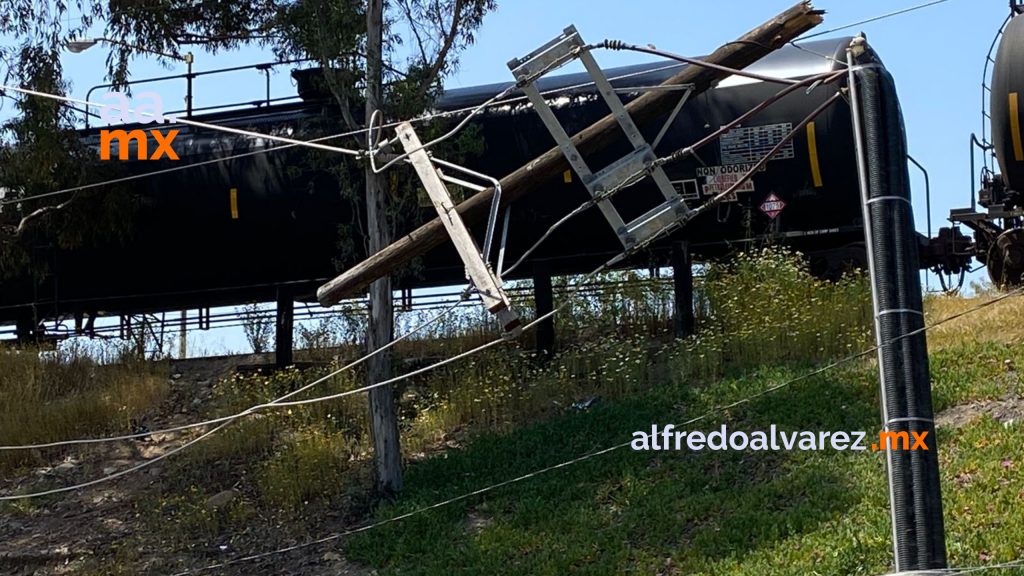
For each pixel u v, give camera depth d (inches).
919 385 354.0
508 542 594.9
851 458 599.5
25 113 786.2
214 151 837.2
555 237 810.2
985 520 504.4
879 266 361.7
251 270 863.1
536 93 442.9
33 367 874.8
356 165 740.7
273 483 692.1
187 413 826.8
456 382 786.8
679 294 793.6
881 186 366.0
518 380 785.6
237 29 831.1
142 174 818.2
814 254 816.3
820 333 739.4
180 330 946.7
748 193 762.8
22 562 667.4
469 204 456.1
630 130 437.4
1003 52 748.0
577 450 674.2
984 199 813.2
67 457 790.5
